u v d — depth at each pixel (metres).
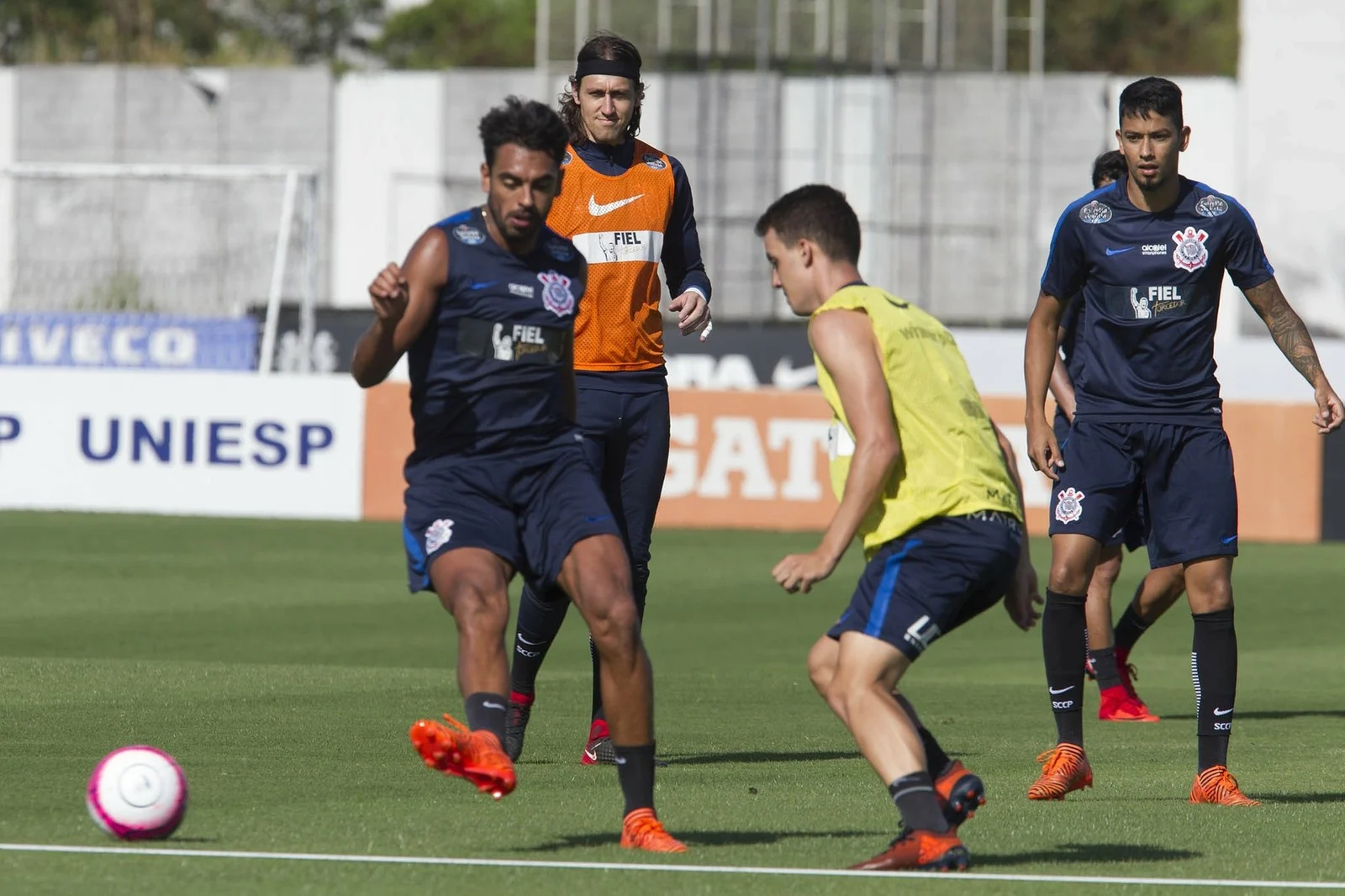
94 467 69.38
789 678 34.56
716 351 79.00
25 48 163.38
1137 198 21.94
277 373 76.12
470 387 17.20
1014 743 26.58
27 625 41.38
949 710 30.50
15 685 29.53
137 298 112.44
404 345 17.23
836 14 105.38
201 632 40.88
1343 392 80.62
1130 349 22.03
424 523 17.02
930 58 106.19
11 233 114.88
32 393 69.75
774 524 66.69
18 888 15.09
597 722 23.81
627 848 17.19
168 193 114.75
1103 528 22.02
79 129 115.88
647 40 104.94
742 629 43.66
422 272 17.16
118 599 46.44
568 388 17.91
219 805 19.47
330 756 23.09
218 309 114.12
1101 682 30.17
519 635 23.67
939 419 16.31
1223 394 80.50
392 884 15.50
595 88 24.45
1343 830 19.08
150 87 115.56
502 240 17.36
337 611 44.97
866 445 15.78
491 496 17.17
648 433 24.69
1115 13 173.88
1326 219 99.25
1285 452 64.94
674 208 25.17
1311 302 99.50
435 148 114.31
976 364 78.31
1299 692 34.34
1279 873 16.64
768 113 103.62
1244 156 100.12
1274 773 23.97
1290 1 98.88
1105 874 16.47
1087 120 104.38
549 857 16.77
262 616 43.84
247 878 15.66
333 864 16.30
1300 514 64.88
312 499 68.25
